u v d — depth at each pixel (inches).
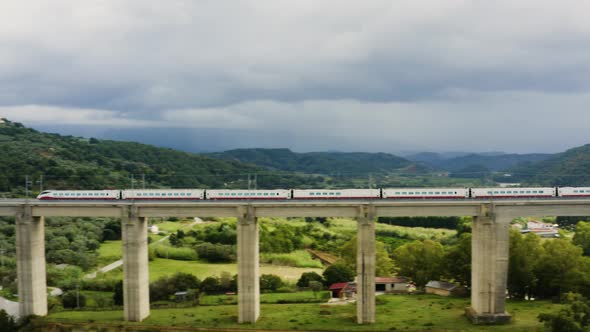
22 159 7760.8
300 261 5472.4
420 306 3548.2
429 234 7327.8
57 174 7249.0
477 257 3090.6
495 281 3061.0
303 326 3026.6
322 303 3747.5
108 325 3068.4
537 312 3297.2
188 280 4077.3
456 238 6702.8
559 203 3056.1
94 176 7647.6
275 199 3289.9
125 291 3142.2
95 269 4783.5
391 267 4712.1
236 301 3767.2
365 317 3058.6
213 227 6491.1
